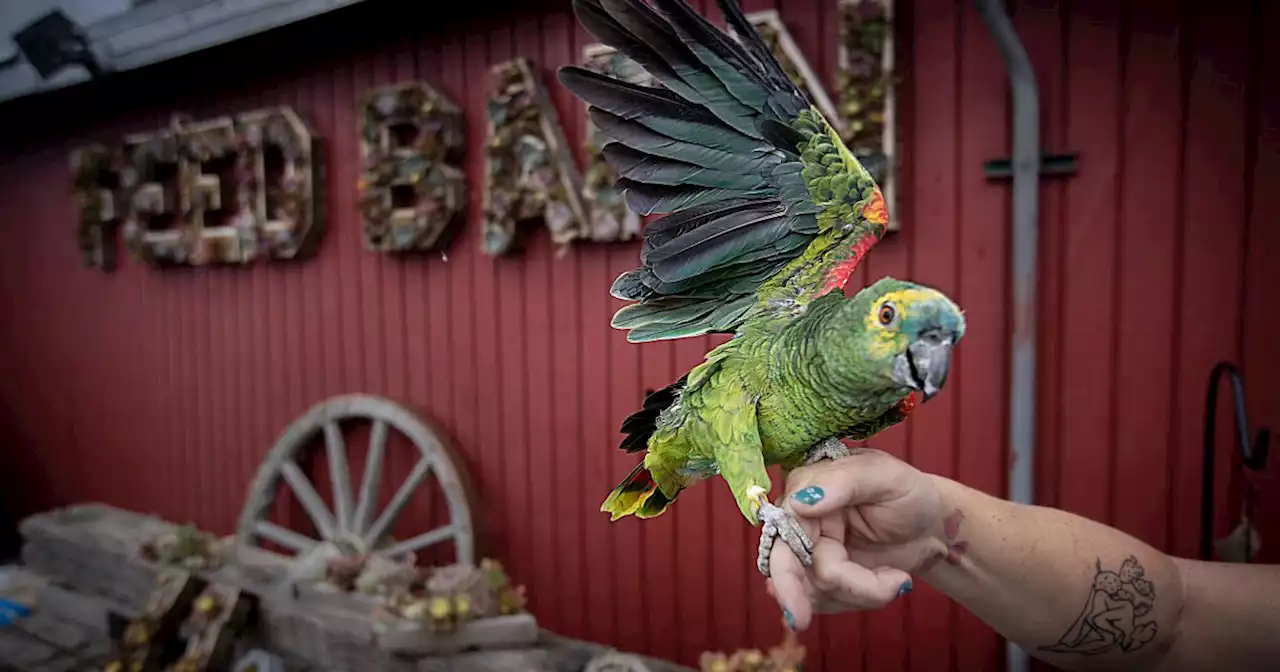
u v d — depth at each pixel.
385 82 2.18
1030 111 1.36
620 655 1.70
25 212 3.25
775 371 0.78
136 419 2.95
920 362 0.65
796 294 0.84
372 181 2.13
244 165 2.39
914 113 1.51
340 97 2.27
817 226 0.86
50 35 2.56
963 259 1.49
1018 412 1.41
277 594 2.05
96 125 2.94
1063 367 1.43
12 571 2.85
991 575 0.87
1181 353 1.34
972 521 0.86
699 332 0.88
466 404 2.14
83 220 2.89
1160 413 1.36
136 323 2.90
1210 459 1.14
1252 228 1.28
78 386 3.16
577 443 1.97
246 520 2.37
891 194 1.48
